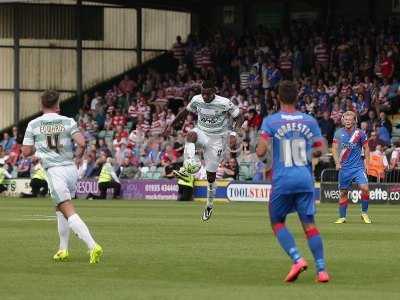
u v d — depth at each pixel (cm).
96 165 9606
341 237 4506
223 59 10919
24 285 2878
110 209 7119
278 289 2797
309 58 10388
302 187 2938
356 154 5578
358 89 9306
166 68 11669
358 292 2734
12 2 10688
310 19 11506
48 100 3459
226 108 5231
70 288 2816
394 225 5378
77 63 11300
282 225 2978
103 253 3738
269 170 3041
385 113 9125
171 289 2797
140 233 4700
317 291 2755
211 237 4466
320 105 9400
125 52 11688
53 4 11388
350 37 10356
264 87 10250
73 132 3441
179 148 9375
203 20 11919
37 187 9512
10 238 4353
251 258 3572
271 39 10762
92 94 11525
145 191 9294
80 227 3366
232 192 8888
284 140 2950
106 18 11631
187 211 6862
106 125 10419
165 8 11562
